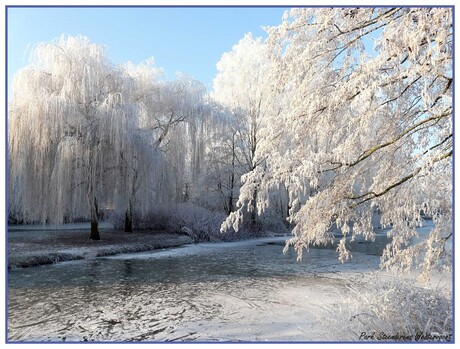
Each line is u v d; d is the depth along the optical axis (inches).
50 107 569.6
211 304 307.4
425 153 191.2
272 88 216.2
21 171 582.9
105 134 618.5
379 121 219.0
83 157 614.5
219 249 671.1
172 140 782.5
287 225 1049.5
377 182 222.5
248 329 244.1
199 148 805.9
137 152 647.8
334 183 203.2
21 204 678.5
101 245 603.8
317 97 192.7
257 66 956.6
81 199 625.6
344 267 478.3
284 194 946.7
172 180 754.8
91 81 632.4
